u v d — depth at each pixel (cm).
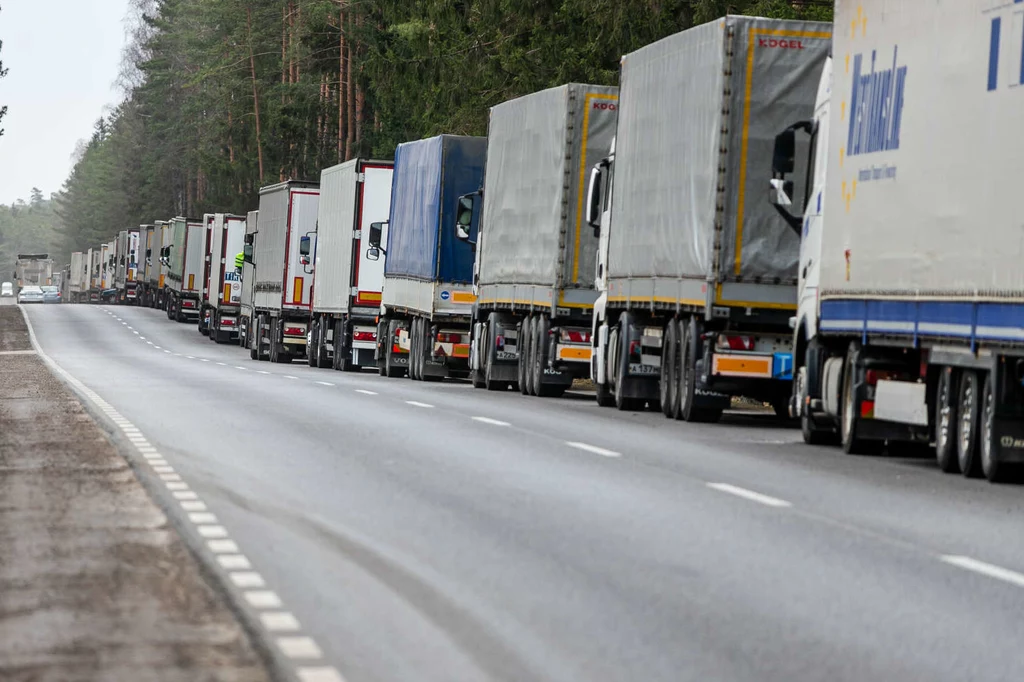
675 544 3016
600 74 12288
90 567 2581
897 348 4956
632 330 7125
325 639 2147
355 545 2952
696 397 6406
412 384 9444
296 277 13988
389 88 16025
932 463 4906
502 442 5069
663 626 2272
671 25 11156
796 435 5900
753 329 6388
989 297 4128
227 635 2080
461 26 14612
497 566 2748
